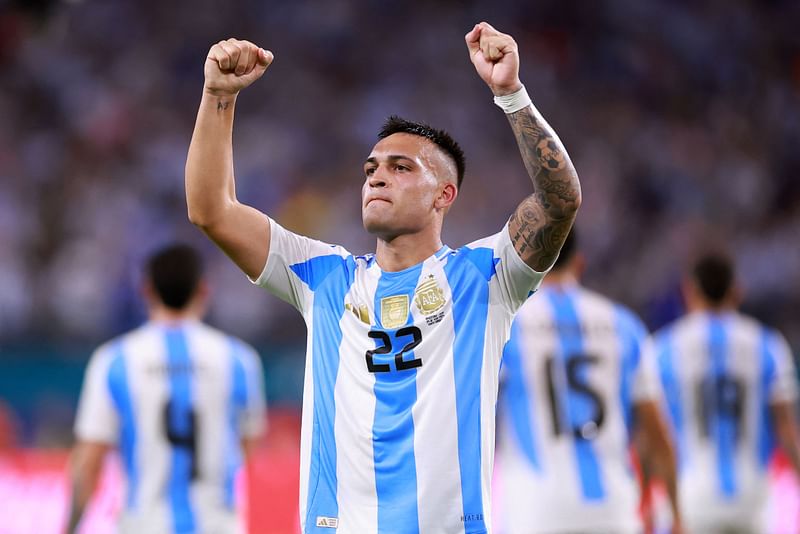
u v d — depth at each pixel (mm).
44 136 62469
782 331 56875
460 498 12055
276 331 49562
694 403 24906
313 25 72062
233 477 20281
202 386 20078
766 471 24953
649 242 64438
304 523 12562
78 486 19484
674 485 21250
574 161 69375
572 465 20016
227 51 12648
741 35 79812
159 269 20406
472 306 12688
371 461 12250
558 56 76438
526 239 12555
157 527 19406
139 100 65875
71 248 53938
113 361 19828
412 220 12953
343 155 66562
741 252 63750
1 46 65000
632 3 78562
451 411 12250
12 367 40531
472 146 69000
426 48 73500
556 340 20547
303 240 13625
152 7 69438
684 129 74125
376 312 12797
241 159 63000
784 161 74125
